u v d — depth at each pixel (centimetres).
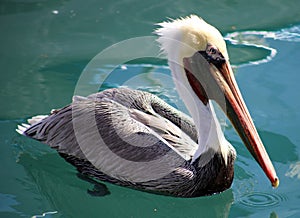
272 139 1075
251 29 1418
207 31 918
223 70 912
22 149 1065
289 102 1174
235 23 1441
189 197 941
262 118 1132
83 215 934
